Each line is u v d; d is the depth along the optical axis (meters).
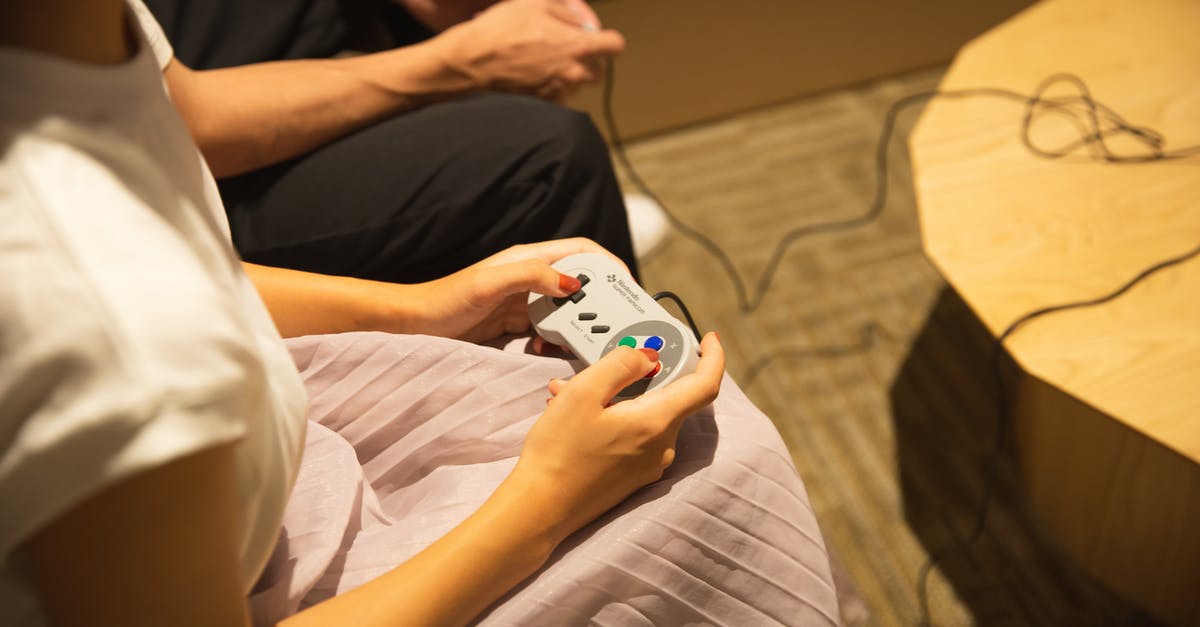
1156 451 0.87
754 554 0.66
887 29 2.02
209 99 0.90
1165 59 1.25
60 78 0.37
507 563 0.57
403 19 1.25
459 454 0.70
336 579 0.61
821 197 1.71
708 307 1.54
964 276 1.00
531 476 0.58
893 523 1.24
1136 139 1.13
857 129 1.83
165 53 0.81
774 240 1.64
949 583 1.17
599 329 0.69
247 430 0.39
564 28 1.05
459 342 0.71
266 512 0.48
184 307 0.36
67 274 0.34
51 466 0.34
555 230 0.93
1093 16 1.34
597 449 0.58
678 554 0.63
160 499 0.36
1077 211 1.05
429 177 0.91
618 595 0.62
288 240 0.93
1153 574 1.02
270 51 1.06
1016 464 1.27
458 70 1.02
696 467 0.65
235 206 0.95
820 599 0.68
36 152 0.36
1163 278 0.96
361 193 0.92
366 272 0.94
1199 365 0.88
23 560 0.39
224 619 0.42
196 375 0.36
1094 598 1.13
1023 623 1.12
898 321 1.49
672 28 2.04
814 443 1.34
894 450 1.32
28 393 0.33
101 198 0.36
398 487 0.72
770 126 1.86
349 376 0.71
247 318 0.46
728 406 0.70
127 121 0.40
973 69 1.28
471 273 0.75
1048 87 1.23
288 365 0.50
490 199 0.91
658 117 1.89
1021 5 2.04
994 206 1.07
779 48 1.99
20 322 0.33
